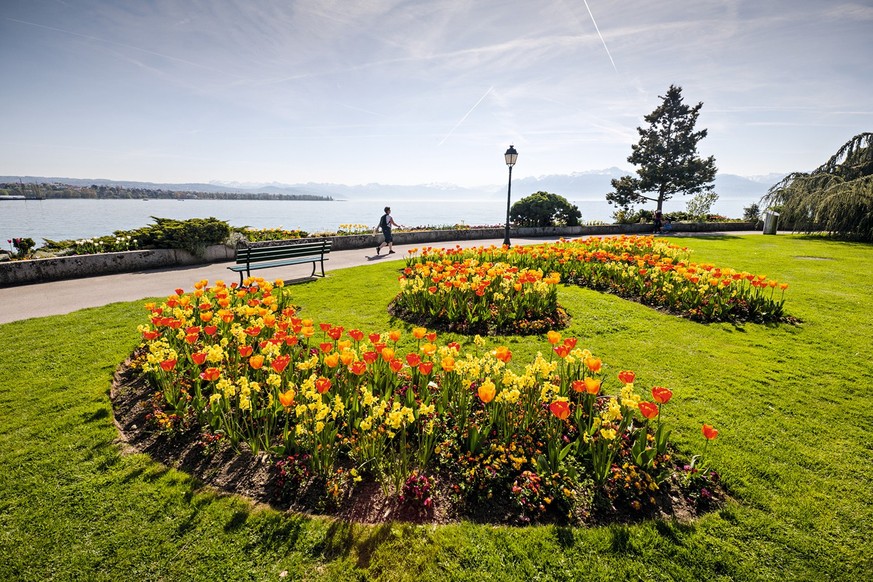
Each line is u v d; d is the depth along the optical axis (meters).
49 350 6.12
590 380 3.70
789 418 4.57
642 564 2.85
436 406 4.30
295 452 3.80
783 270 12.73
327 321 7.64
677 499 3.41
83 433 4.19
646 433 3.68
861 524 3.18
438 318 7.57
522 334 6.96
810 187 23.22
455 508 3.33
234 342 5.41
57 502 3.34
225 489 3.52
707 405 4.80
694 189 34.28
